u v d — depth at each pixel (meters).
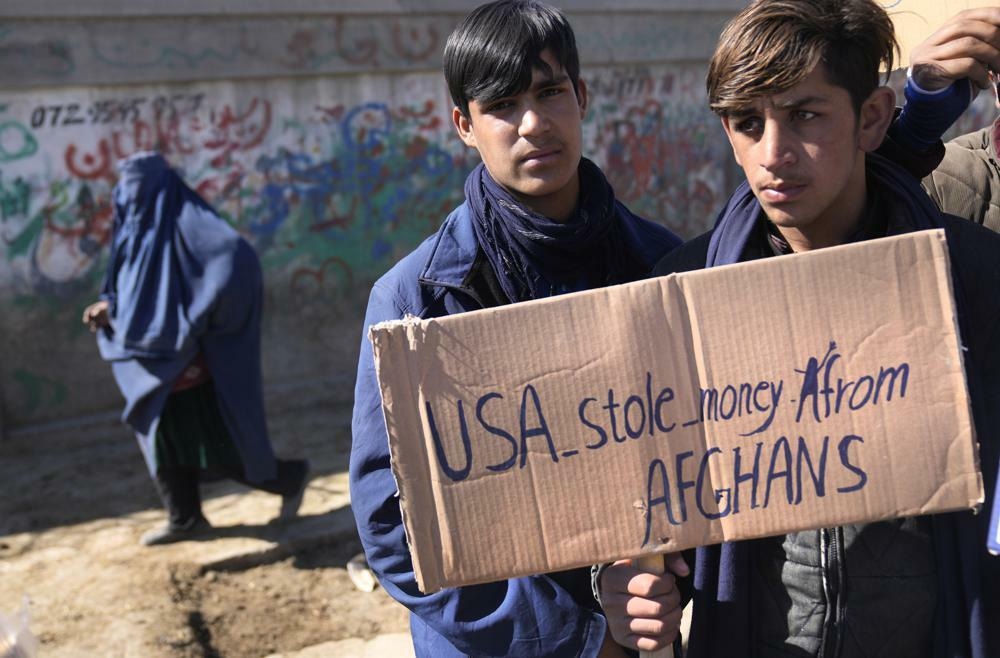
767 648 1.43
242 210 6.46
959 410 1.20
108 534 4.65
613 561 1.28
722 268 1.22
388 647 3.60
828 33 1.21
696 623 1.44
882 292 1.20
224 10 6.13
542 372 1.23
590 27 7.52
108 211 6.10
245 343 4.35
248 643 3.65
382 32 6.68
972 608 1.30
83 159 5.98
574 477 1.24
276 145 6.50
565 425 1.23
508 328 1.23
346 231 6.82
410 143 6.95
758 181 1.28
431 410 1.23
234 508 4.86
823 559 1.36
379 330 1.22
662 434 1.23
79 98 5.91
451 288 1.67
